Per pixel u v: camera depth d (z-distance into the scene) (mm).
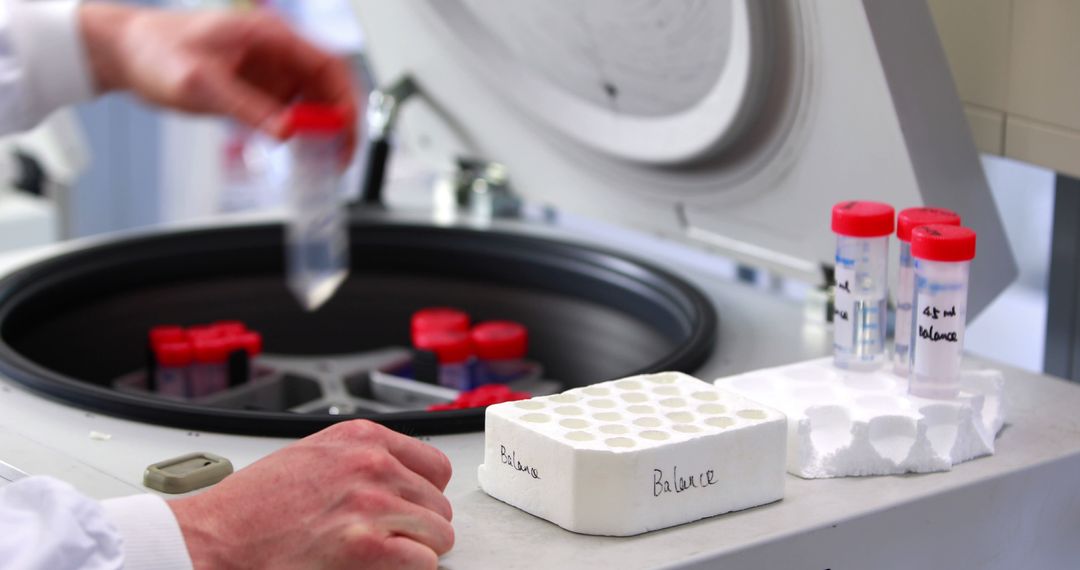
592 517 779
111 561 744
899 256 989
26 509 771
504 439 829
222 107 1103
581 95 1280
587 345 1333
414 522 754
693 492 796
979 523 884
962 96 1071
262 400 1279
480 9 1268
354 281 1497
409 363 1359
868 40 940
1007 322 1371
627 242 1511
